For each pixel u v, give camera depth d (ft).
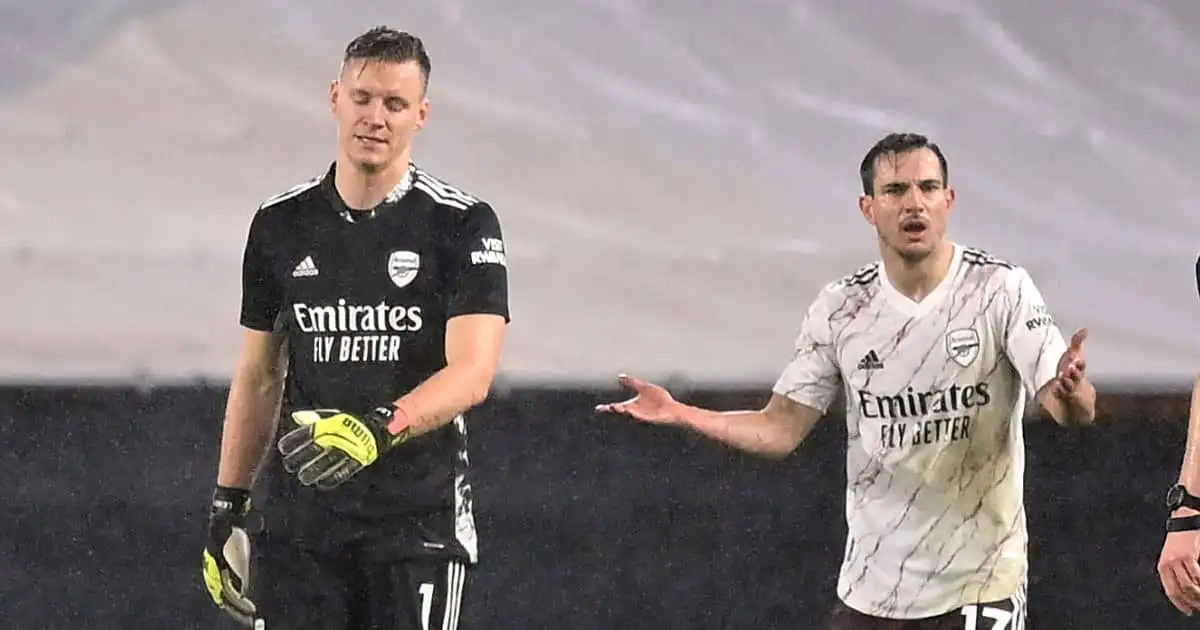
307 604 36.04
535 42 63.52
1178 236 58.23
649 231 59.41
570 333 56.34
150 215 60.18
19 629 51.62
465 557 35.99
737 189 60.49
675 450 51.98
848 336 40.27
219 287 58.29
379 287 35.76
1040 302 38.50
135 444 52.70
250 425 37.93
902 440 39.63
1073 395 33.63
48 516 52.16
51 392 52.70
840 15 63.41
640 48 63.36
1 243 58.39
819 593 50.98
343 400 35.88
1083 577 50.44
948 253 39.70
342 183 36.17
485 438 52.29
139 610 51.83
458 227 35.81
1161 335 55.88
